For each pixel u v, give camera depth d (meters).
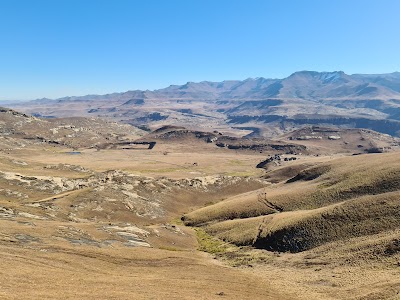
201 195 166.12
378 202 78.31
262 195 129.88
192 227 115.69
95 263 51.47
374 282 46.72
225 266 67.81
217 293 43.69
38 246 53.47
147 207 128.75
